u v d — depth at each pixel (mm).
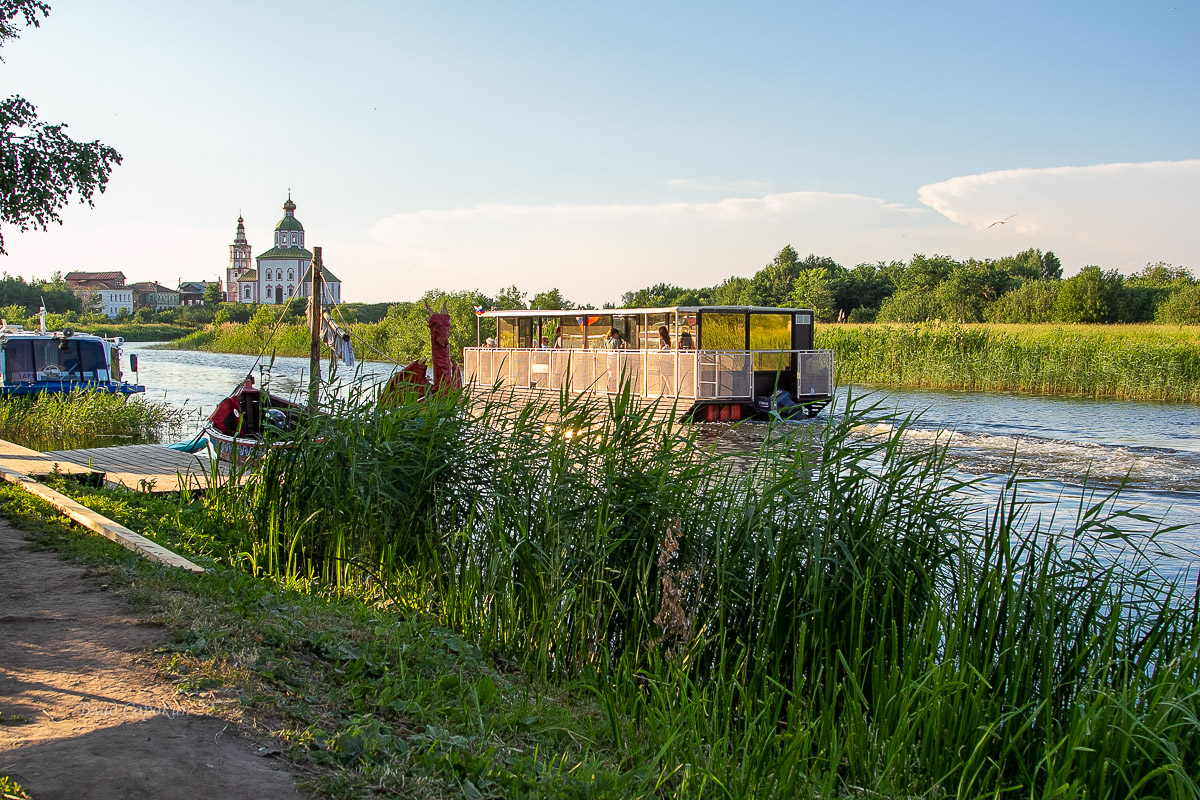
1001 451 16719
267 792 3451
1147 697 4996
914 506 6410
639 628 6488
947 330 37812
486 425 8344
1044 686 5273
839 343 37719
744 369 21844
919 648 5473
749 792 4352
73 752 3611
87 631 5184
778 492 6410
